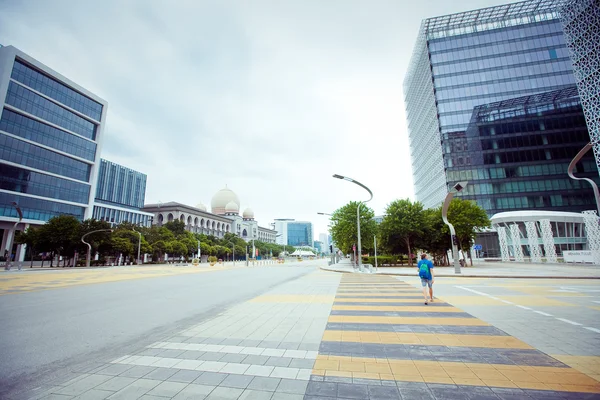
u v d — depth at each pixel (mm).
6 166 53156
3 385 4137
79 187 66250
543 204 62062
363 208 43625
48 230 46375
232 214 132500
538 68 66375
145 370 4625
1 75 52344
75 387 4047
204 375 4398
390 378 4203
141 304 11039
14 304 11195
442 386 3941
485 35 69250
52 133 60531
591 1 44156
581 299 10938
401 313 8609
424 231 40031
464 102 67500
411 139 95500
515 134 65312
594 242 36344
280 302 10836
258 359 5035
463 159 65562
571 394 3689
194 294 13766
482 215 39750
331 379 4191
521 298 11219
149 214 98625
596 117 43062
